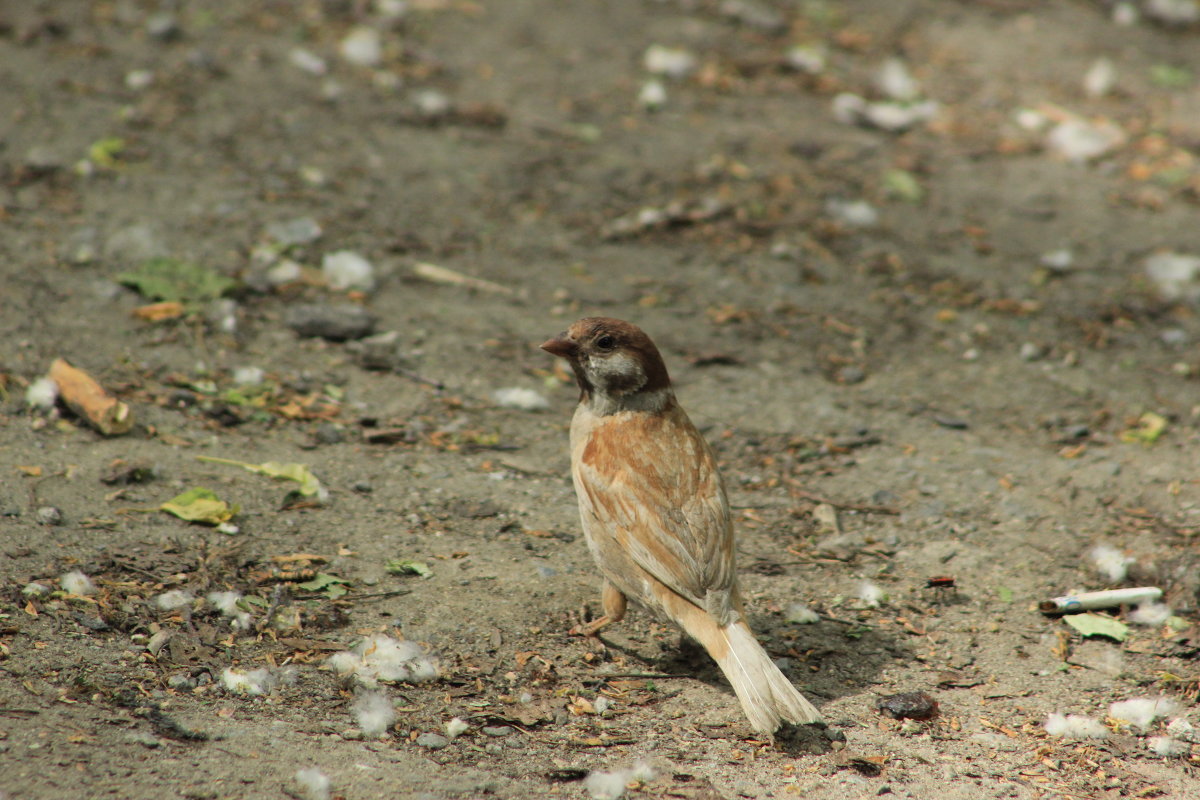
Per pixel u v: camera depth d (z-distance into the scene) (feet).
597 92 61.93
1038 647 27.55
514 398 38.17
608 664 26.00
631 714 24.20
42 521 27.96
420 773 21.26
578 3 72.28
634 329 26.21
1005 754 23.62
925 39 71.41
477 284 44.78
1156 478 35.14
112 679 22.97
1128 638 28.02
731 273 47.62
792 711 21.95
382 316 42.01
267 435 34.24
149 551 27.50
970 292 47.44
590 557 29.91
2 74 54.08
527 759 22.26
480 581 28.27
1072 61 69.36
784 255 49.08
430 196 50.42
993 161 58.95
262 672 23.93
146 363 36.55
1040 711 25.18
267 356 38.50
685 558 24.07
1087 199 55.88
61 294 39.06
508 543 30.19
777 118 61.31
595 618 27.30
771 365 41.68
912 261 49.47
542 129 57.41
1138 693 25.95
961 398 40.40
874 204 53.78
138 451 31.89
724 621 23.24
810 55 67.36
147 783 19.79
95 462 30.96
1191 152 60.29
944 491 34.50
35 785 19.25
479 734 22.94
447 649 25.59
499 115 58.08
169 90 55.36
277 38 62.95
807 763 22.85
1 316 36.86
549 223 49.75
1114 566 30.40
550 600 27.84
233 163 50.19
